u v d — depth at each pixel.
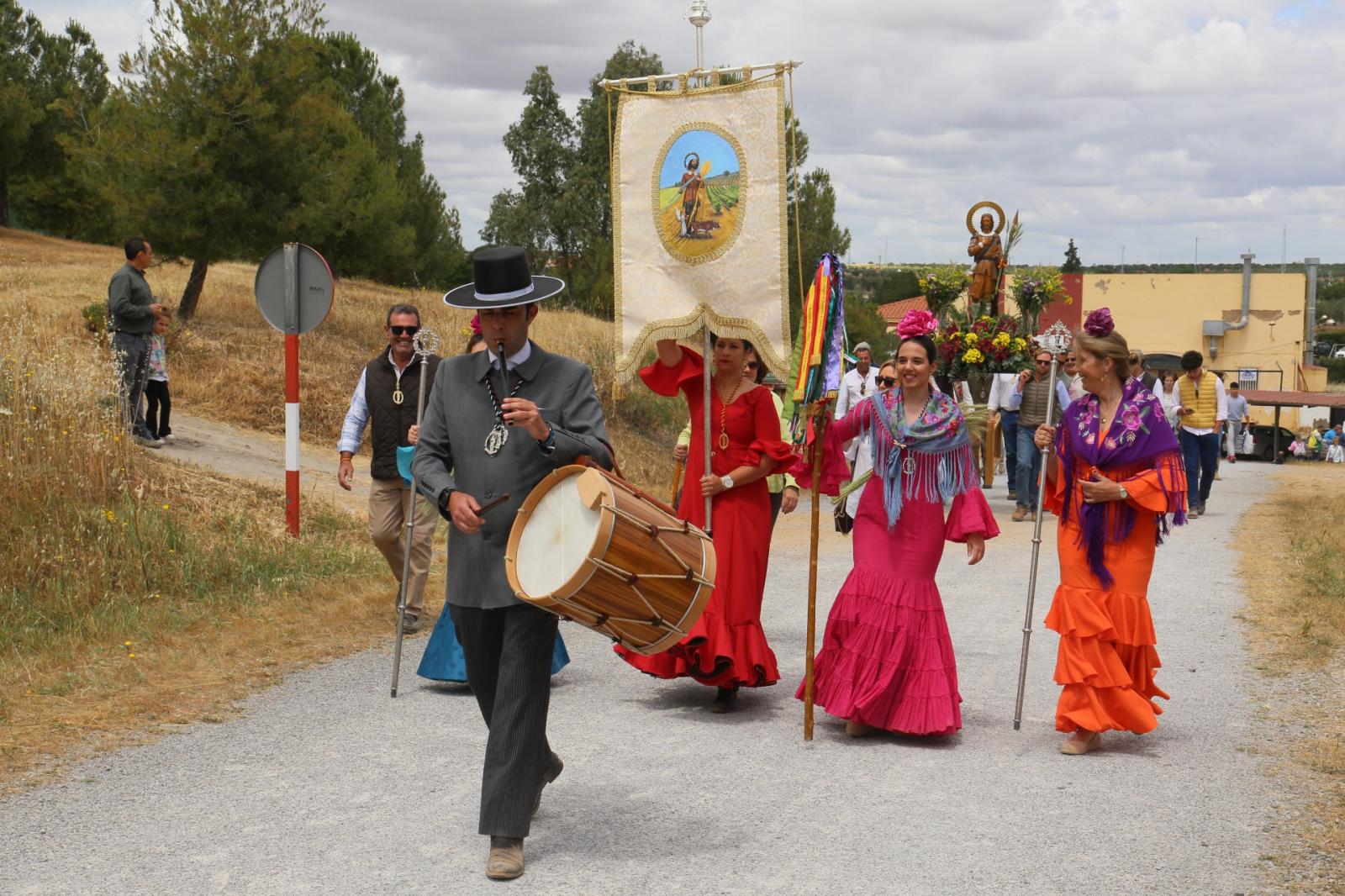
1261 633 8.40
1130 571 6.07
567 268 53.47
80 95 41.53
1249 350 62.53
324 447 16.28
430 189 40.88
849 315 47.78
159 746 5.84
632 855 4.60
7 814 4.90
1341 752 5.79
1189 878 4.34
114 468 10.11
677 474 7.73
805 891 4.26
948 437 6.34
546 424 4.52
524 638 4.57
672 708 6.86
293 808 5.04
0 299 18.50
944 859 4.55
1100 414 6.20
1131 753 5.93
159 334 13.86
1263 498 18.33
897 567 6.33
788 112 7.16
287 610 8.61
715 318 7.19
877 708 6.17
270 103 20.02
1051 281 16.66
